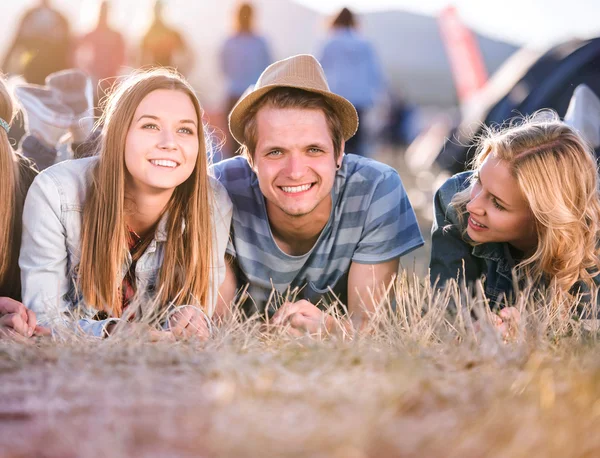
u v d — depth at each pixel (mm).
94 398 1508
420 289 2908
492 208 2721
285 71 2756
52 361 1911
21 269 2697
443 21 13188
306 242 2994
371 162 3094
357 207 2971
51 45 6898
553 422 1307
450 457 1169
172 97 2705
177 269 2789
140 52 8391
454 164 7738
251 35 9266
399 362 1751
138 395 1522
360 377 1627
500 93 6691
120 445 1192
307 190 2736
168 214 2803
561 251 2676
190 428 1287
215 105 9711
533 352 1937
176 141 2662
